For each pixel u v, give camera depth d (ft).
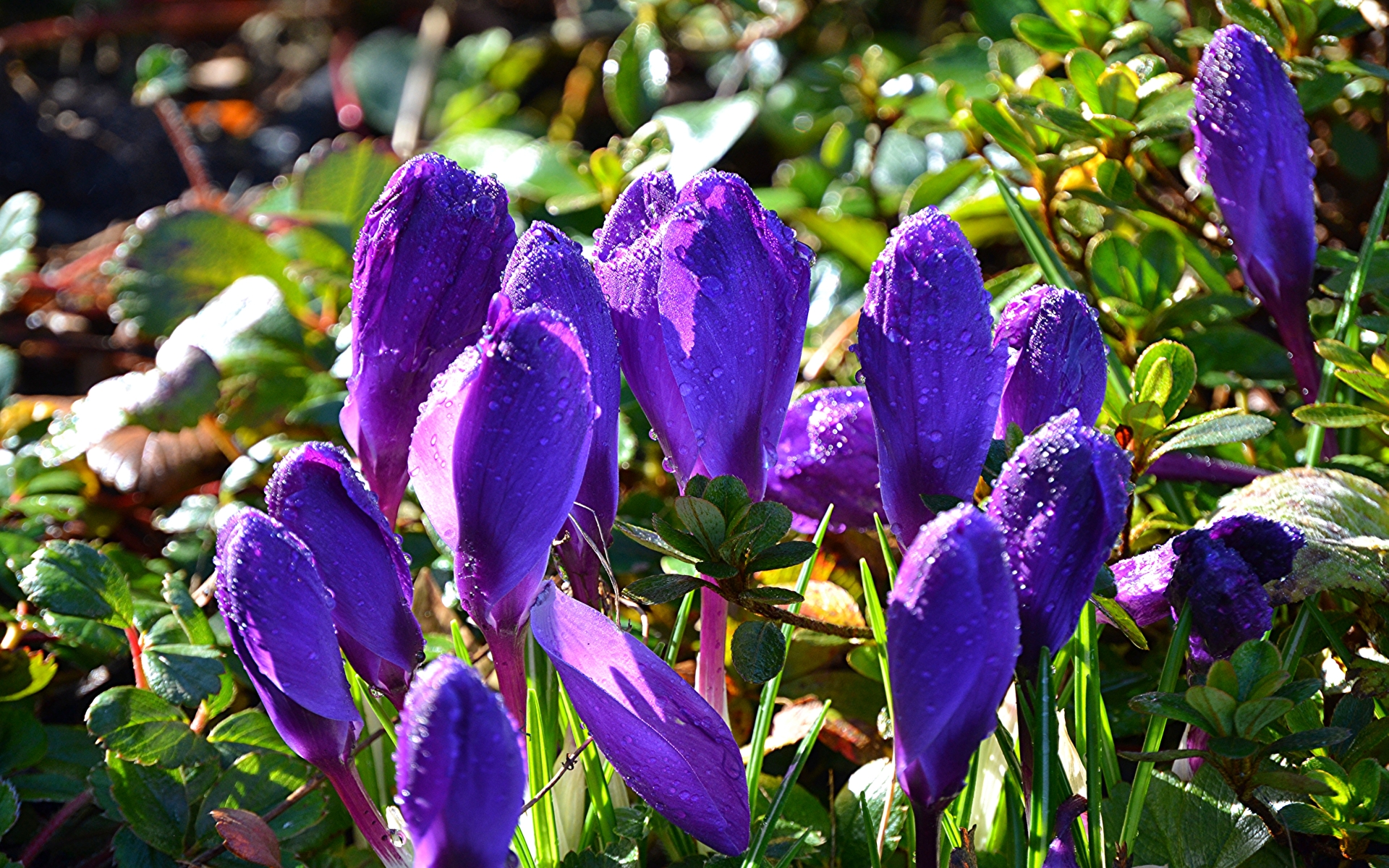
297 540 1.78
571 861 1.90
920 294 1.80
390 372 1.88
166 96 3.71
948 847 1.91
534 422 1.76
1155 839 1.90
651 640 2.06
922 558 1.72
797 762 1.88
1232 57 1.98
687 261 1.81
